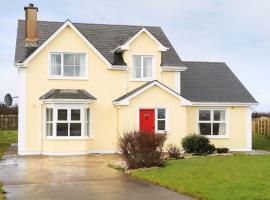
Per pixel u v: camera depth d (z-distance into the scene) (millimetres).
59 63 29656
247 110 32906
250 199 12508
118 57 31406
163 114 29391
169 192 14227
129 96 28656
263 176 16312
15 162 23453
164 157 23219
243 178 15867
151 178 16719
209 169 18250
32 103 28969
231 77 34500
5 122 46344
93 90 30078
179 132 29500
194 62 35281
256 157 23094
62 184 15867
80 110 28812
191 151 25828
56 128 28297
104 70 30312
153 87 29156
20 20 32656
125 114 28719
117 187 15211
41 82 29203
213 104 32031
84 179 17047
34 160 24703
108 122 30188
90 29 33438
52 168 20594
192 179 16047
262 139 39812
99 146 29906
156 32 34656
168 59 31906
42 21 32594
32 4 30172
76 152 28516
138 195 13727
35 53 29000
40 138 28953
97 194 13914
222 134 32531
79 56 29969
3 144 35594
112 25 34281
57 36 29516
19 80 28922
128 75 30734
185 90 32500
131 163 19875
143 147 19750
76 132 28719
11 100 30125
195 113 31984
